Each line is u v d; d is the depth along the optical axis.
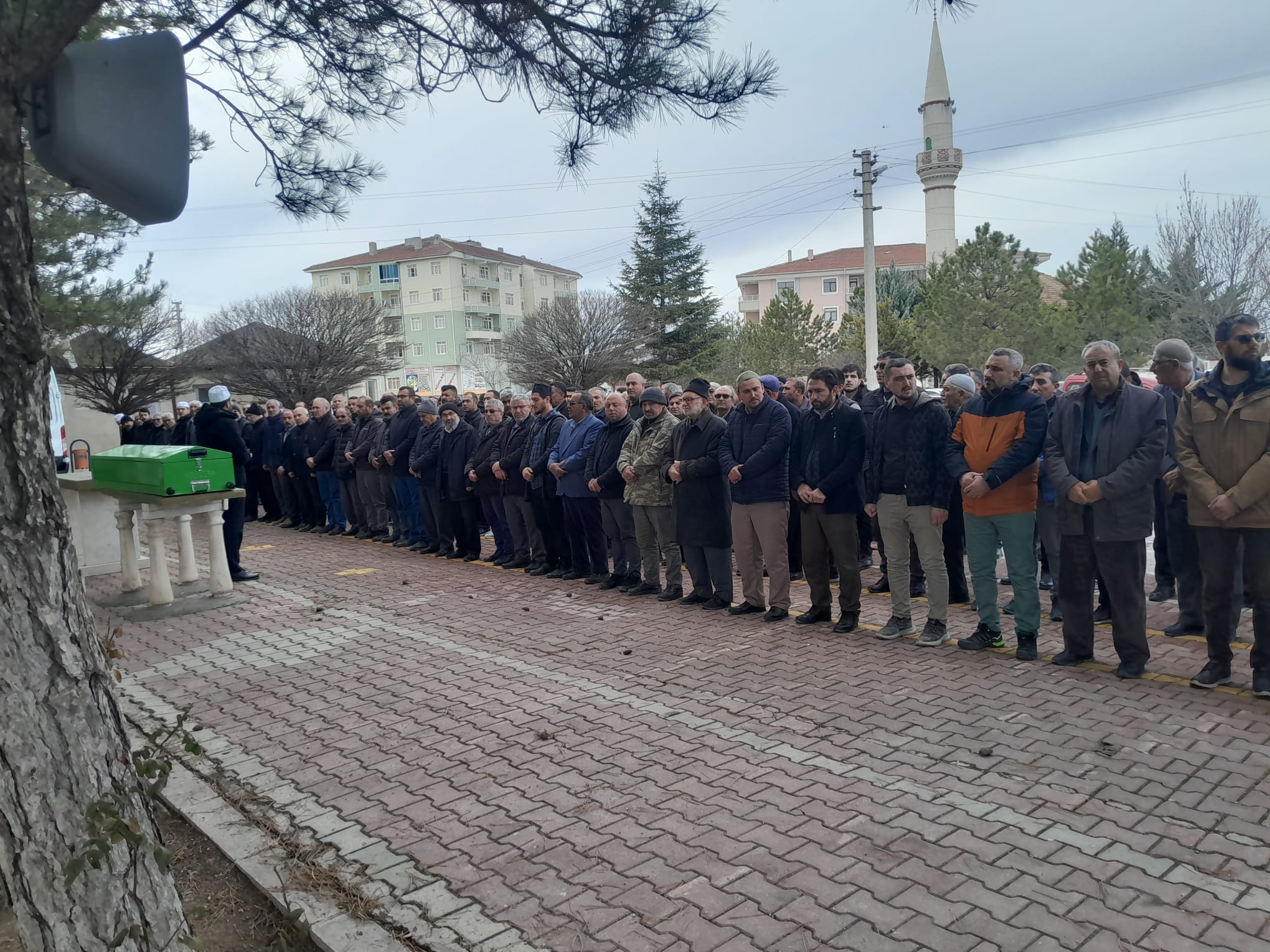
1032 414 5.83
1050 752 4.36
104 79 2.08
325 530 13.60
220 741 4.97
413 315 67.94
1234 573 5.08
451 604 8.38
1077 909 3.04
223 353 36.03
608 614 7.70
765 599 8.07
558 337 37.06
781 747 4.55
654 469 8.09
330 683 6.01
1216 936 2.86
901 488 6.45
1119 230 36.09
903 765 4.27
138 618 7.99
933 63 52.91
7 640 2.17
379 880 3.43
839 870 3.35
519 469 9.73
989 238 34.03
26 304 2.13
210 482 8.40
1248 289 30.31
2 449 2.14
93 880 2.27
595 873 3.41
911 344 38.91
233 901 3.38
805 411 7.07
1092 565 5.64
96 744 2.30
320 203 4.38
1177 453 5.30
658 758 4.47
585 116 3.98
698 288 44.41
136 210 2.23
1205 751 4.29
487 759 4.57
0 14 1.97
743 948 2.90
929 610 6.60
